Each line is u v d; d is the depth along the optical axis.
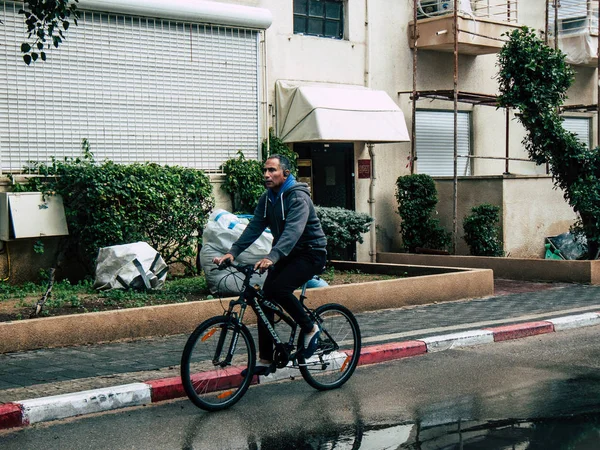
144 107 13.11
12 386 6.60
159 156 13.31
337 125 14.62
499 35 17.48
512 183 16.23
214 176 13.88
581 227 15.50
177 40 13.45
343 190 16.30
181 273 13.28
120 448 5.25
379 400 6.52
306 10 15.79
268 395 6.78
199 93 13.77
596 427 5.55
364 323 9.95
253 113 14.48
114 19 12.73
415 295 11.54
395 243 17.17
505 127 19.28
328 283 12.62
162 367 7.34
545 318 10.23
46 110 12.08
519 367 7.79
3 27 11.66
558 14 20.09
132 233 12.22
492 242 15.78
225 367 6.34
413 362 8.14
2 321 8.76
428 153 17.84
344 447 5.22
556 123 15.00
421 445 5.21
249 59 14.37
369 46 16.56
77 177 11.89
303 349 6.64
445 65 17.97
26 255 11.83
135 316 8.84
